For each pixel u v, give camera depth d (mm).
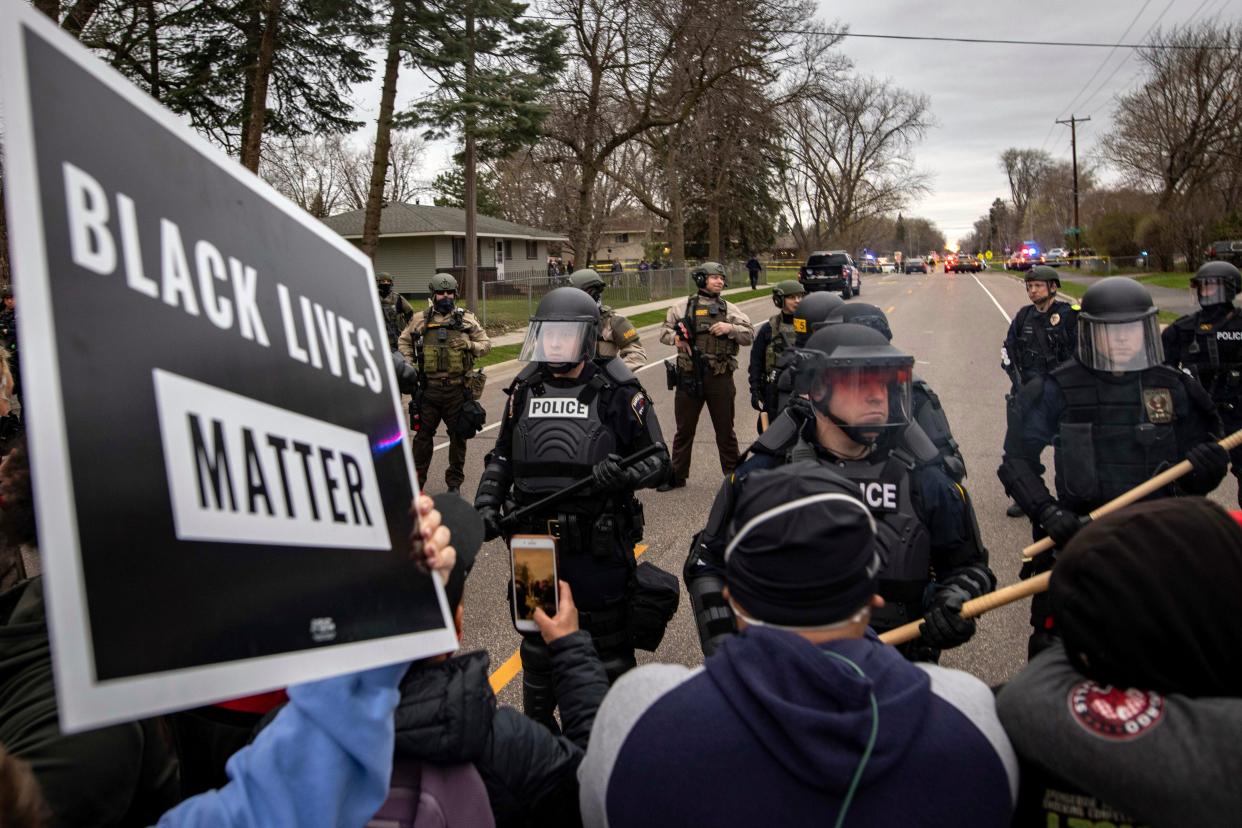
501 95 19672
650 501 7625
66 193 850
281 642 1032
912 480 2660
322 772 1226
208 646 937
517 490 3531
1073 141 64500
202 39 16656
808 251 75562
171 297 958
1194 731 1167
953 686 1382
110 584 841
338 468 1187
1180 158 44219
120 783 1453
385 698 1300
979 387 13383
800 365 2754
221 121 17953
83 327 851
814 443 2814
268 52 16516
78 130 866
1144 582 1218
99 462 847
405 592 1268
